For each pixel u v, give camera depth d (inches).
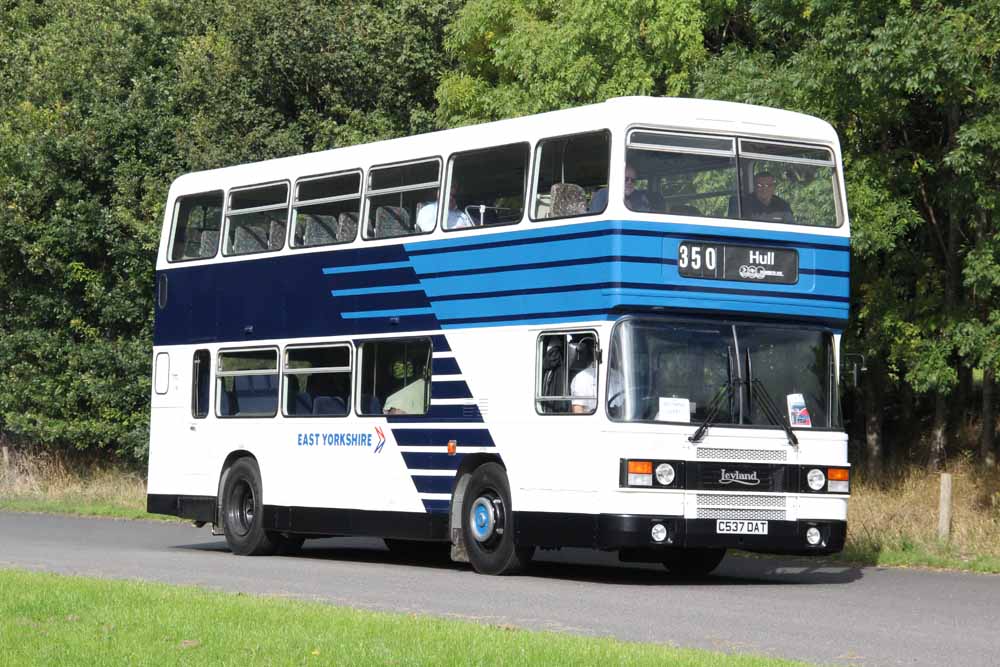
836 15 1084.5
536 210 817.5
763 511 778.8
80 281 1720.0
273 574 822.5
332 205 964.6
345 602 662.5
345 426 939.3
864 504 1243.2
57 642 503.2
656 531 756.0
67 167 1713.8
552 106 1379.2
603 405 763.4
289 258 993.5
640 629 583.5
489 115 1491.1
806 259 807.1
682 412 768.3
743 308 786.2
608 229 769.6
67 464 1770.4
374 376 921.5
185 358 1077.1
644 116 780.6
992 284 1107.9
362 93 1712.6
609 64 1381.6
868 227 1168.2
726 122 797.9
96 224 1700.3
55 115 1716.3
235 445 1027.3
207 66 1702.8
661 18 1338.6
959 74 1032.2
